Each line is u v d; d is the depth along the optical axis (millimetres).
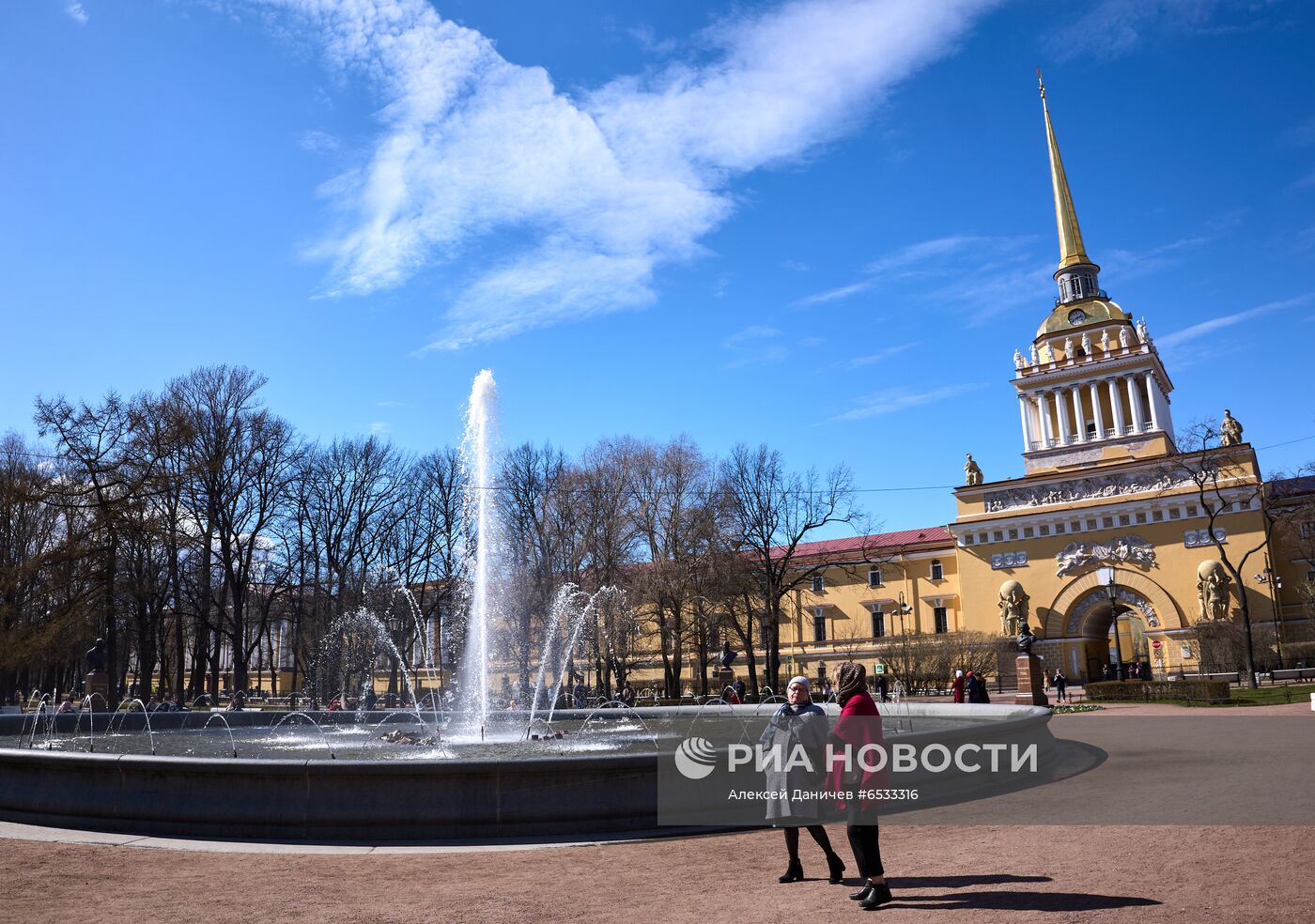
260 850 11133
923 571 81438
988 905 7574
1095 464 79188
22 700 61906
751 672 62781
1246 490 65188
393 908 8352
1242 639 58438
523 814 11758
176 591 53250
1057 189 92312
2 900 8750
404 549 66125
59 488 43312
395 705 57906
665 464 64562
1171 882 8062
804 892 8602
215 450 52562
